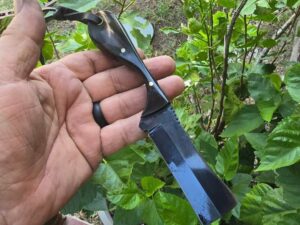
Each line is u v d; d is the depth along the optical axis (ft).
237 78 0.95
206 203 0.57
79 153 0.70
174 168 0.61
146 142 0.86
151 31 1.33
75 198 0.82
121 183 0.74
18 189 0.62
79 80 0.72
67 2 0.73
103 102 0.73
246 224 0.79
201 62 0.97
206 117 1.08
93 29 0.69
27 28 0.60
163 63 0.74
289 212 0.69
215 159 0.83
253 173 0.91
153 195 0.73
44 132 0.65
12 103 0.59
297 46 1.03
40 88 0.66
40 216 0.65
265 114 0.83
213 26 0.90
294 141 0.66
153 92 0.66
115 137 0.72
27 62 0.61
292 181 0.69
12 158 0.60
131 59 0.68
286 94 0.85
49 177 0.66
